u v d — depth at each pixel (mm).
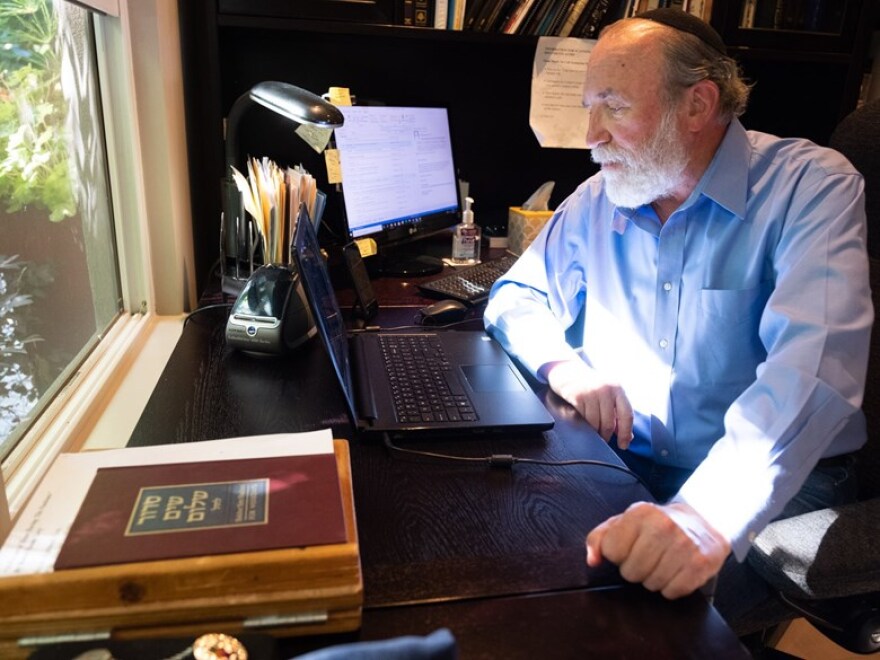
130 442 853
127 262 1423
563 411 1038
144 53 1338
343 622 571
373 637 574
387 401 974
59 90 1134
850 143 1185
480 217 2119
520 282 1372
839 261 953
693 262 1158
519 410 971
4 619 519
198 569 536
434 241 2047
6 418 911
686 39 1069
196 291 1724
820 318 894
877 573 833
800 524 890
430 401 980
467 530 721
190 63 1671
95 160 1309
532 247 1428
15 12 975
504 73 1991
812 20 1877
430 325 1390
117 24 1279
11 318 940
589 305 1329
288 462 675
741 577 993
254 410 954
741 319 1135
